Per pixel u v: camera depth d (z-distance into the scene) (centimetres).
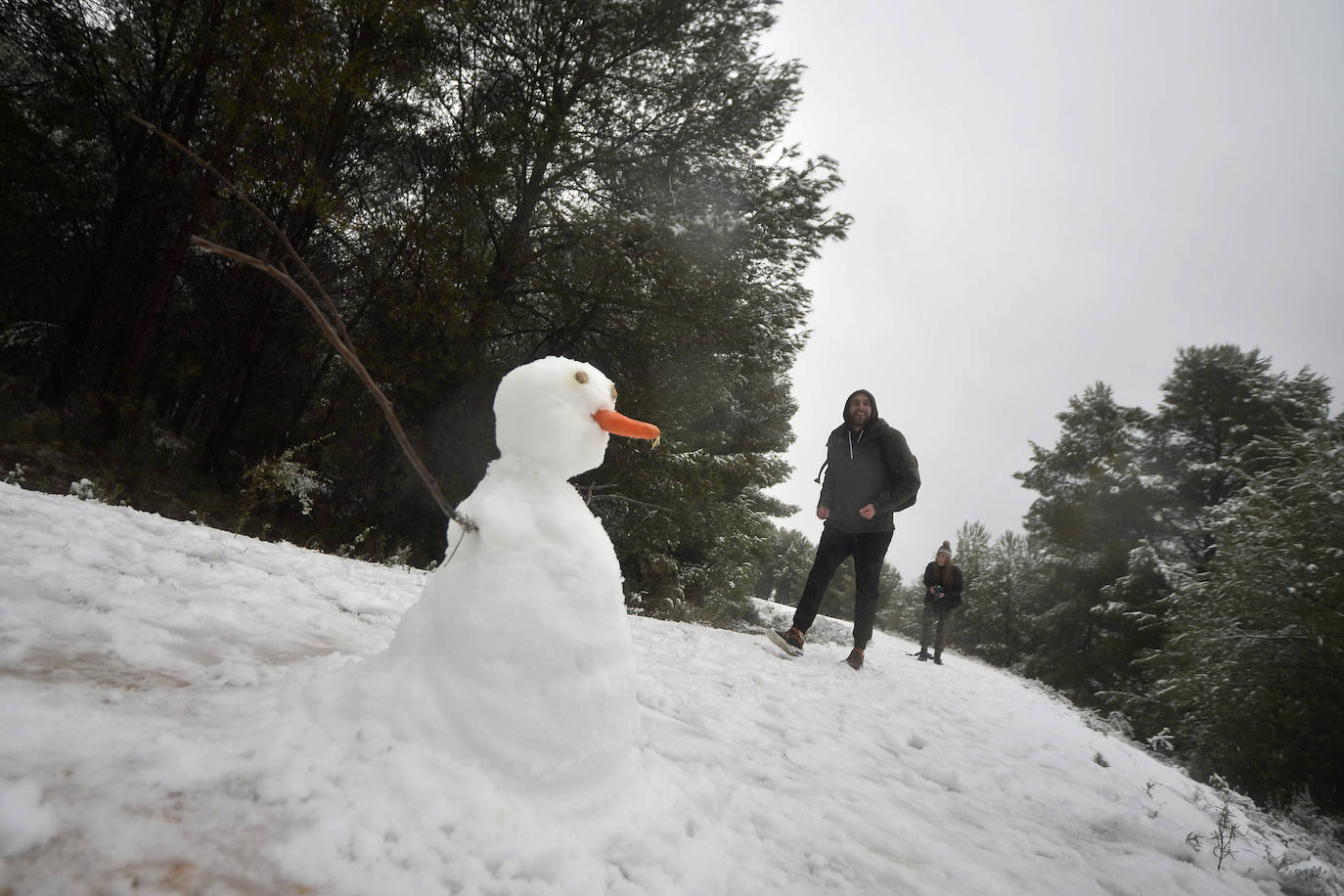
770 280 1378
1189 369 2897
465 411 1233
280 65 937
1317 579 1191
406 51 1171
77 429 969
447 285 1079
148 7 1113
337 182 1208
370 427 1117
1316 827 980
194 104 1053
